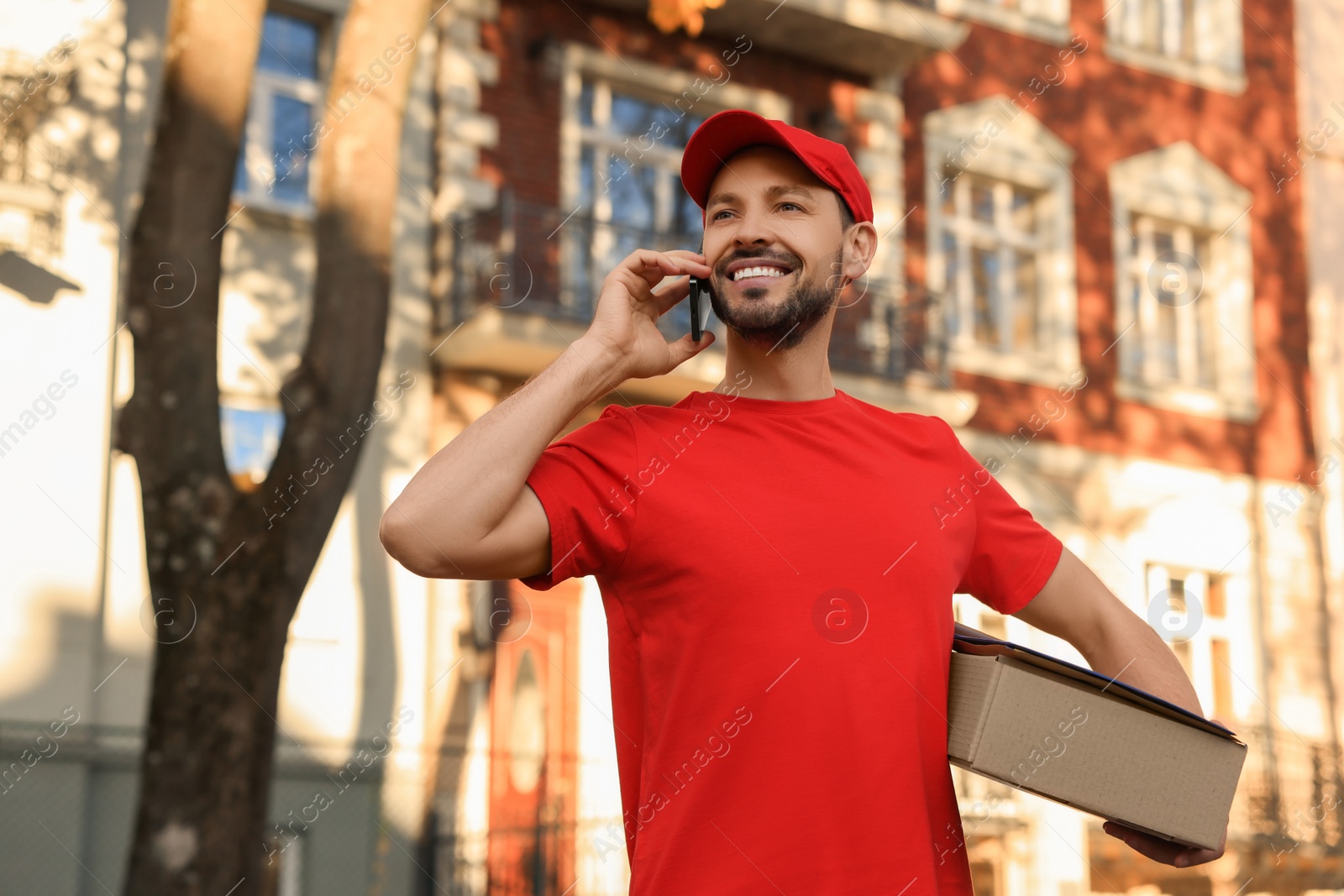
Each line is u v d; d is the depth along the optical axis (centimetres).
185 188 540
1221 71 1196
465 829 792
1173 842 164
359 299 570
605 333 168
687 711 152
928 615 160
